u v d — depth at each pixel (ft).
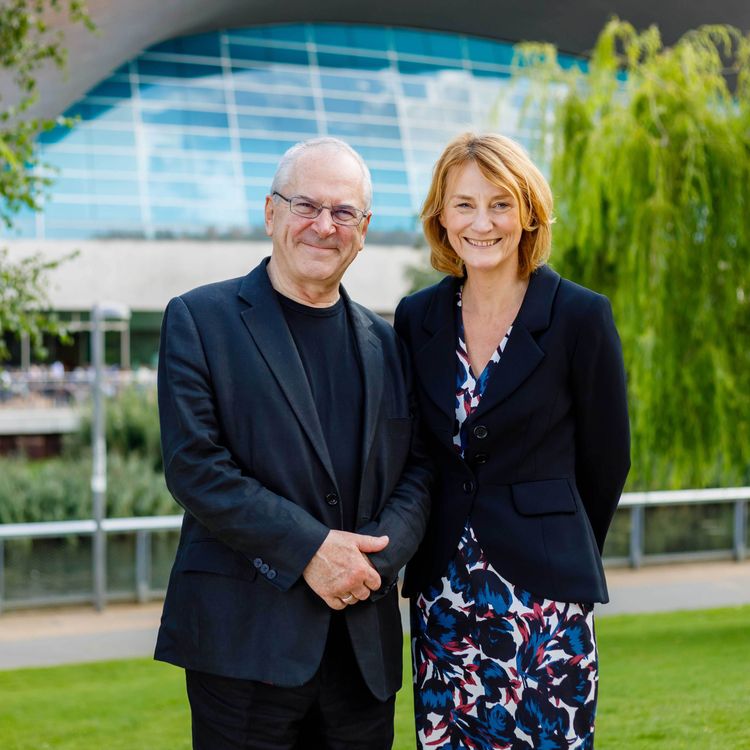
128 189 104.63
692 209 25.00
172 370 8.45
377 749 8.94
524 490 9.10
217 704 8.47
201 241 105.29
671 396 25.17
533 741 8.95
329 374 8.91
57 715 17.33
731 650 22.26
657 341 24.86
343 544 8.25
